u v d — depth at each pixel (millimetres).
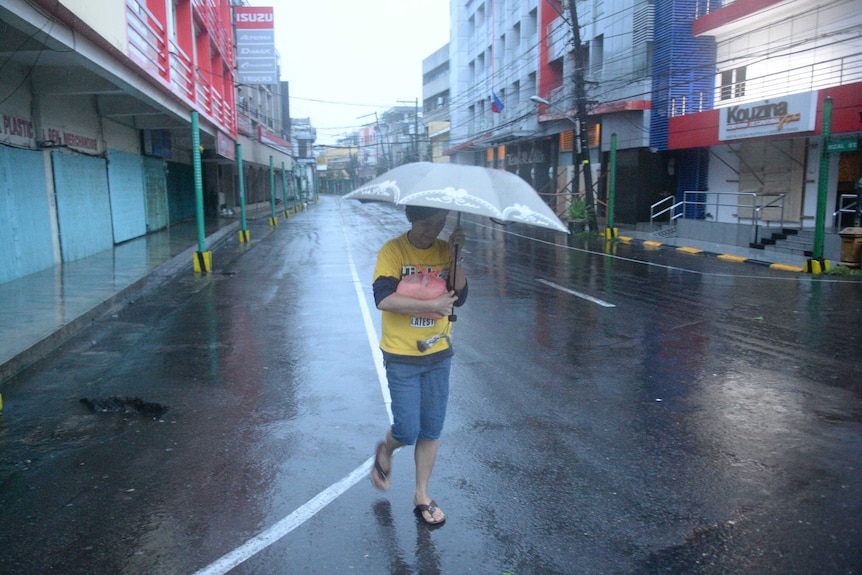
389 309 3350
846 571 3178
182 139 27141
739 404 5574
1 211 11117
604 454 4586
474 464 4445
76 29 9039
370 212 45625
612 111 27922
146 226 21922
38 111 12641
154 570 3227
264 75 30750
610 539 3496
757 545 3416
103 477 4254
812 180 19484
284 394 5953
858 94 16281
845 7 17984
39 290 10664
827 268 14125
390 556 3359
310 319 9297
